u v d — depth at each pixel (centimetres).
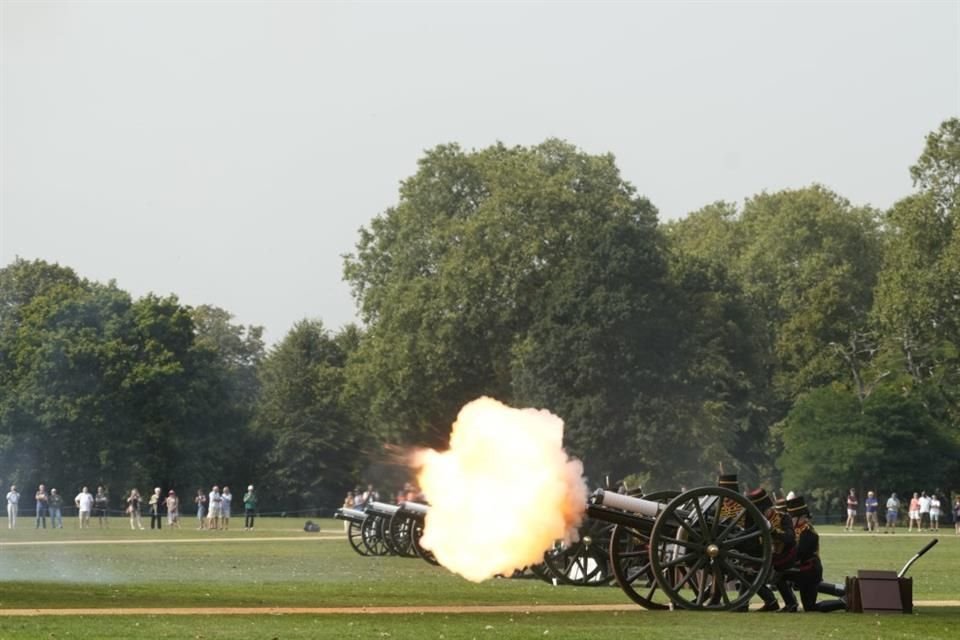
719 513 9744
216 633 7619
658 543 9681
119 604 9656
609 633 7856
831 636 7912
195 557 17312
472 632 7838
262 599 10294
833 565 16675
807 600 9869
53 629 7775
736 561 9744
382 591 11338
